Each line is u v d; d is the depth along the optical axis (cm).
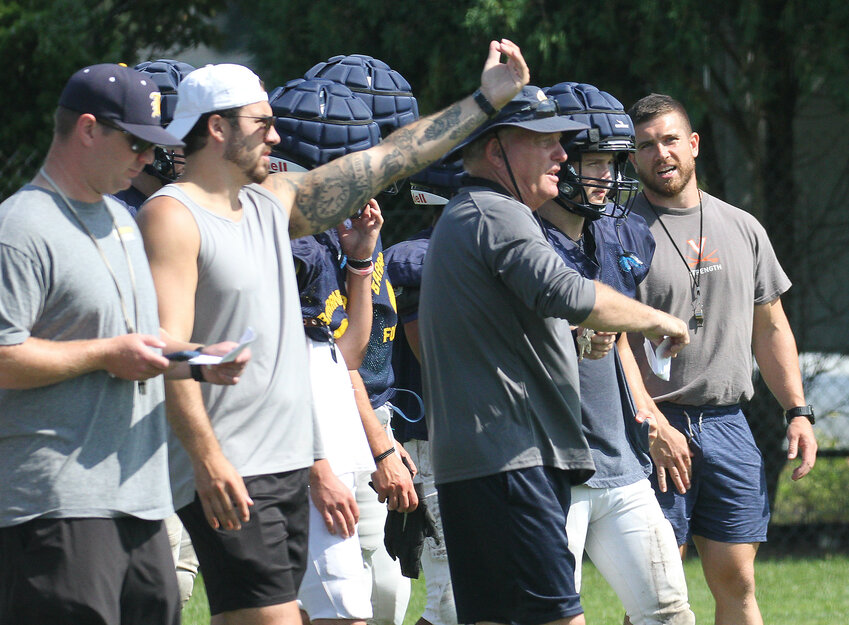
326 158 1516
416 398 1734
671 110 1827
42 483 1075
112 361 1065
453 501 1338
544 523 1311
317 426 1414
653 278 1800
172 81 1652
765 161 3406
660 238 1817
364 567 1542
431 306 1359
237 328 1201
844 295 3544
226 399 1199
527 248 1284
